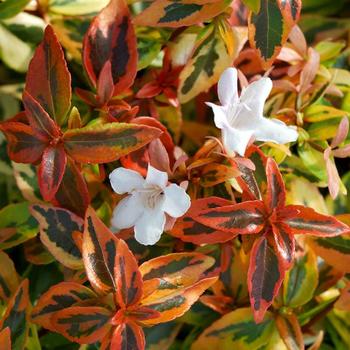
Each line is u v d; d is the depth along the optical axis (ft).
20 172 0.99
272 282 0.90
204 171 0.95
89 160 0.91
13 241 0.98
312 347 0.99
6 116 1.03
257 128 0.92
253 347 0.99
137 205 0.90
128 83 0.97
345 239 0.99
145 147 0.97
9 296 0.97
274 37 0.95
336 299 1.00
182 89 1.00
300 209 0.91
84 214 0.94
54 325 0.89
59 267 1.02
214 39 0.99
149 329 1.00
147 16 0.97
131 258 0.88
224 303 1.01
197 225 0.93
